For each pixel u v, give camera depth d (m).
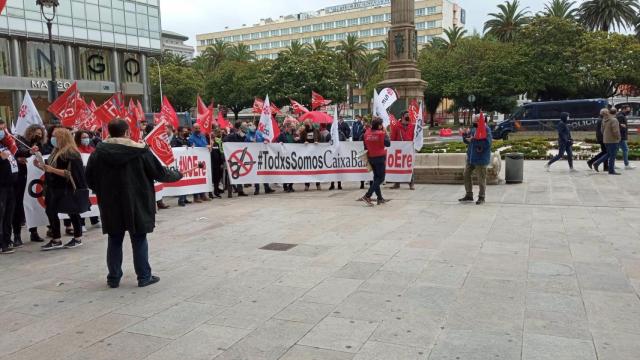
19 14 38.94
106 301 5.18
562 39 48.03
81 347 4.09
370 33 128.50
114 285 5.62
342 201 11.33
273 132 13.05
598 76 45.47
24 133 8.69
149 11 49.91
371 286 5.40
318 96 19.80
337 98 63.59
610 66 45.91
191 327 4.44
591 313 4.54
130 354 3.94
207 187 11.94
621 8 52.47
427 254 6.62
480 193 10.45
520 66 49.56
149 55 51.53
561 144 15.78
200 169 11.75
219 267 6.31
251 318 4.61
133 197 5.46
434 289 5.26
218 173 12.53
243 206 11.09
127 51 48.78
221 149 12.77
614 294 5.01
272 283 5.60
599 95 50.62
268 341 4.12
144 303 5.09
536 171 16.05
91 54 46.12
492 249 6.81
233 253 7.00
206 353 3.93
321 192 13.04
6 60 39.66
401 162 12.97
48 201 7.48
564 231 7.80
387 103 14.48
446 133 42.12
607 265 5.99
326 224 8.78
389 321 4.46
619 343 3.94
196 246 7.49
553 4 54.94
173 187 11.23
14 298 5.35
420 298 5.00
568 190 11.96
